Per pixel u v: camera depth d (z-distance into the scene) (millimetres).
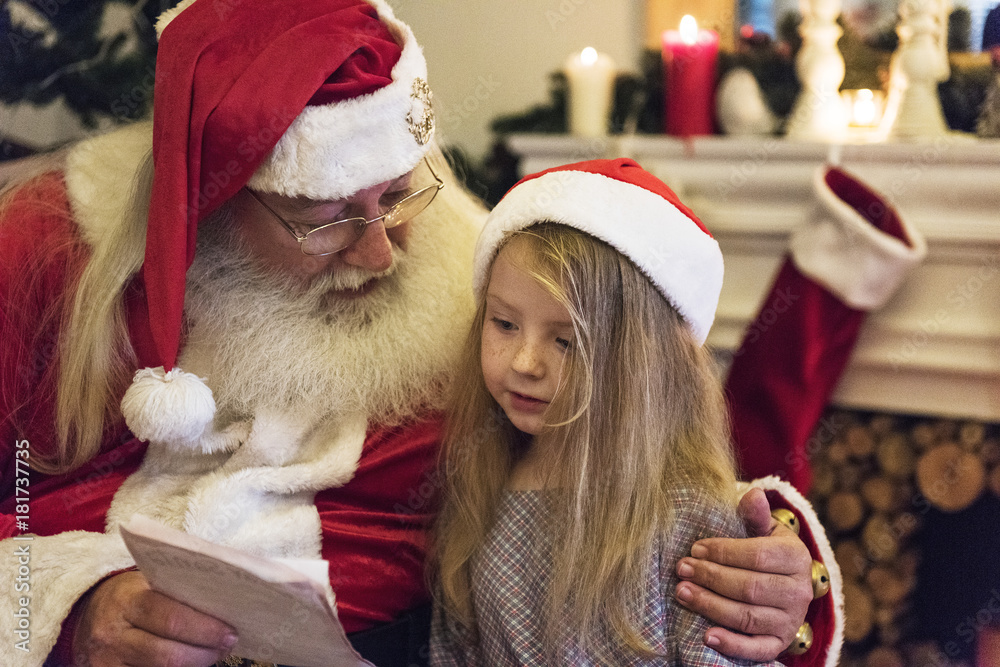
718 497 845
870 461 1619
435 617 962
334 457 927
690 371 880
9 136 1628
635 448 818
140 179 905
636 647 790
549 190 821
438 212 1077
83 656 793
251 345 925
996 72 1428
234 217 931
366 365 953
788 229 1542
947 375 1511
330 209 888
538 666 812
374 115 843
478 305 916
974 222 1412
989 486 1545
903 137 1438
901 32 1438
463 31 1805
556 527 839
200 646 745
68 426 942
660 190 854
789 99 1535
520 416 840
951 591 1600
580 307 784
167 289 798
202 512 853
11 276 928
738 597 808
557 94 1672
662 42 1642
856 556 1656
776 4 1580
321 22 863
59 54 1463
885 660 1648
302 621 678
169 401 797
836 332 1381
